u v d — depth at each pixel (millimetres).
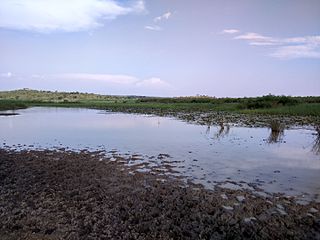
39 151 17891
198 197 9656
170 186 10828
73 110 65062
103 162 14844
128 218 8172
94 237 7297
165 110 60000
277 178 12000
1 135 24797
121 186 10844
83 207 8969
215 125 31609
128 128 29703
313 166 14000
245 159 15453
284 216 8172
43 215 8523
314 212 8461
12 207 9086
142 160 15344
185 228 7516
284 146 19109
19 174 12469
